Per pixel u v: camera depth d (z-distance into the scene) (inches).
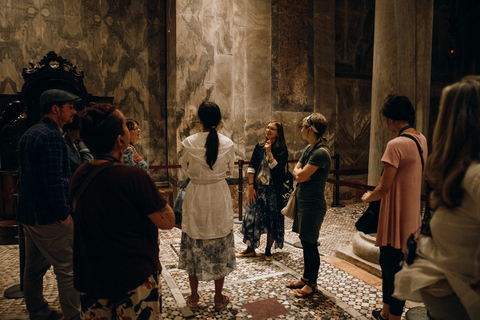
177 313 111.9
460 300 44.8
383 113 95.4
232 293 125.4
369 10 305.6
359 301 118.0
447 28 348.2
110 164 57.7
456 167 44.1
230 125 252.2
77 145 113.9
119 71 246.5
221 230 107.8
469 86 44.6
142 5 249.9
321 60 281.0
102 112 57.6
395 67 141.7
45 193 87.6
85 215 56.4
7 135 186.7
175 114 237.0
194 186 109.0
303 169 115.7
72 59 233.6
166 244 184.1
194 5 235.3
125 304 57.0
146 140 257.4
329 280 134.6
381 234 94.0
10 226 182.7
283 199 156.7
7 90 219.8
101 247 56.1
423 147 92.5
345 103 301.7
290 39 268.5
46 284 132.8
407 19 142.0
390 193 92.6
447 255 46.7
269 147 151.9
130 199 56.9
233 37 251.0
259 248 177.5
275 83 266.8
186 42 235.0
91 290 56.5
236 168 256.5
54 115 91.8
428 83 158.6
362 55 306.5
